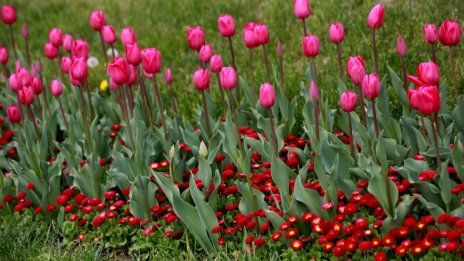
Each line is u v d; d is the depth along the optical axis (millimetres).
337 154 4109
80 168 4855
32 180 4832
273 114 5004
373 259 3670
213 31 6930
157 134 4871
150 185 4430
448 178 3770
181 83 6215
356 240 3703
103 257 4312
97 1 8430
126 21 7562
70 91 6469
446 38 4211
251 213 4105
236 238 4168
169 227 4316
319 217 3914
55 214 4793
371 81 3916
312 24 6375
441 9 5844
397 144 4281
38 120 5789
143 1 7871
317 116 4371
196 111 5270
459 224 3541
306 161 4500
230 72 4043
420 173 3922
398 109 4973
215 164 4664
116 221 4551
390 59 5527
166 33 7117
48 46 5586
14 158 5574
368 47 5754
